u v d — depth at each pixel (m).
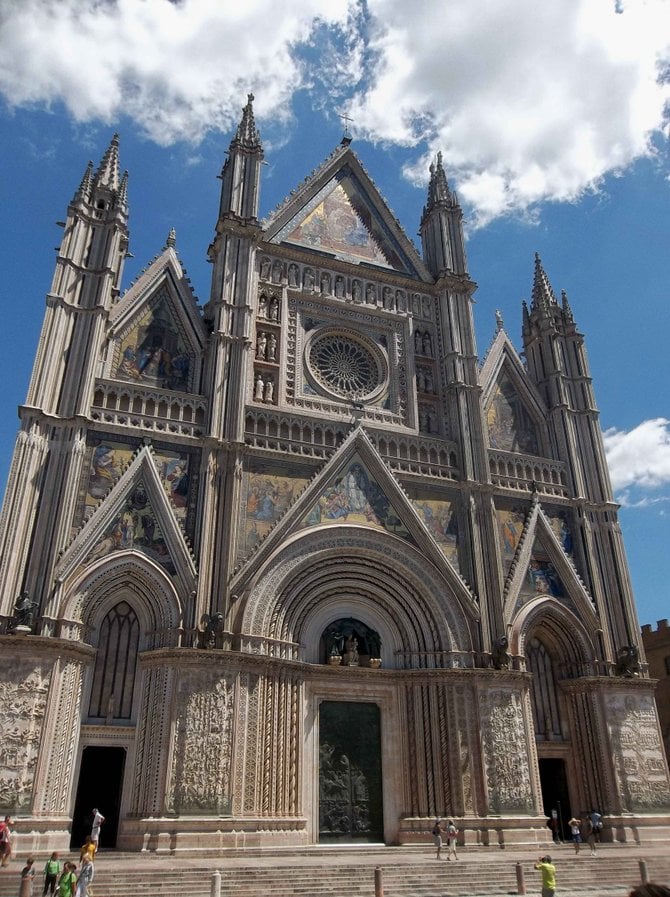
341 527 40.16
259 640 36.03
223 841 31.41
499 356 51.69
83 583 33.84
